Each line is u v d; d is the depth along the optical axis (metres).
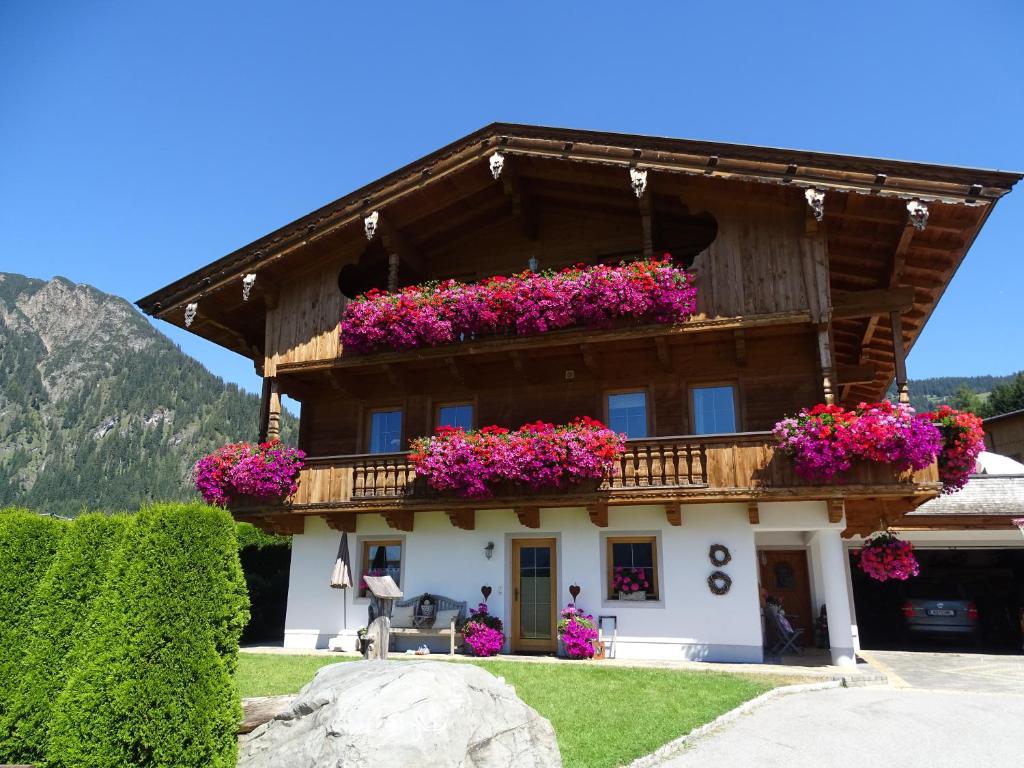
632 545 14.59
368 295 16.28
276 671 11.81
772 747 7.86
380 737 5.29
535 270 16.78
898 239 13.24
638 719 8.65
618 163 14.36
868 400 21.52
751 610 13.59
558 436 13.96
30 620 7.73
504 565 15.16
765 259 13.91
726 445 13.43
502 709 6.20
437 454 14.47
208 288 16.77
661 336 14.41
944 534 17.88
